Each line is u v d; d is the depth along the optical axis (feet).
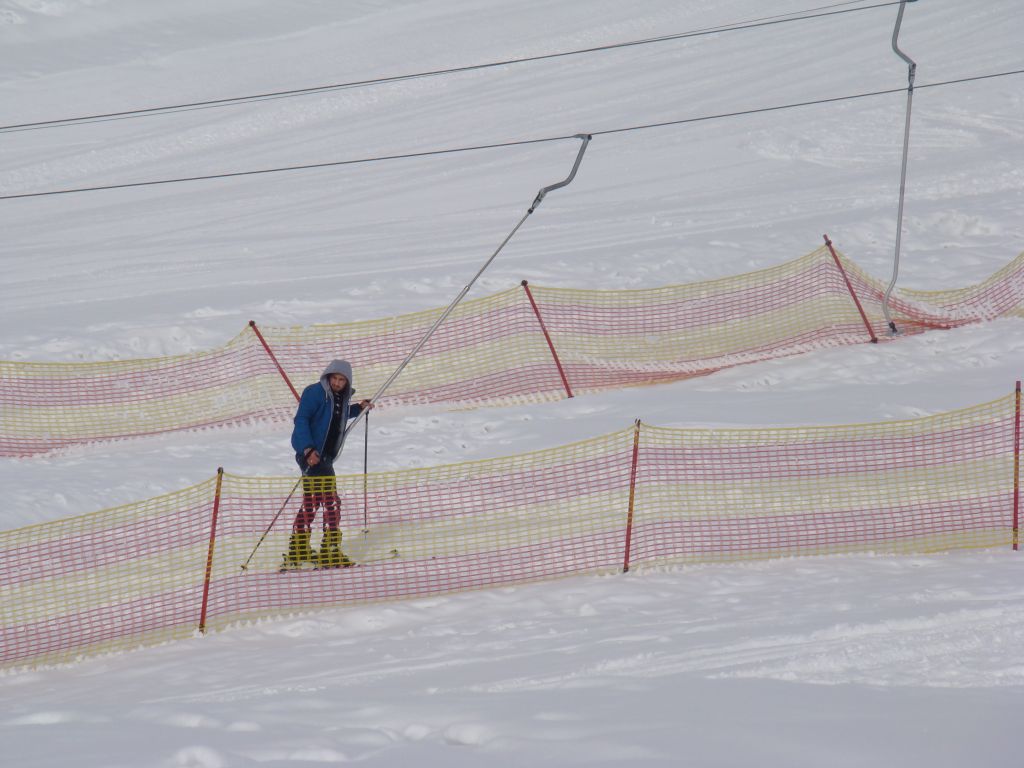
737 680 56.49
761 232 211.20
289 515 100.01
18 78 413.80
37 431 135.33
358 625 83.10
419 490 101.50
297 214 261.65
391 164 303.89
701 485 100.07
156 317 178.40
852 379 137.08
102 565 94.43
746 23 439.22
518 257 207.51
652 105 343.26
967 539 91.25
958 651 62.54
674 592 83.66
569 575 90.33
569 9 491.31
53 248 243.40
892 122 295.69
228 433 138.82
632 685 56.65
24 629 85.46
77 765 46.91
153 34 464.65
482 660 69.51
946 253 190.19
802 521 94.43
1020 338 144.56
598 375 146.61
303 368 149.38
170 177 304.91
